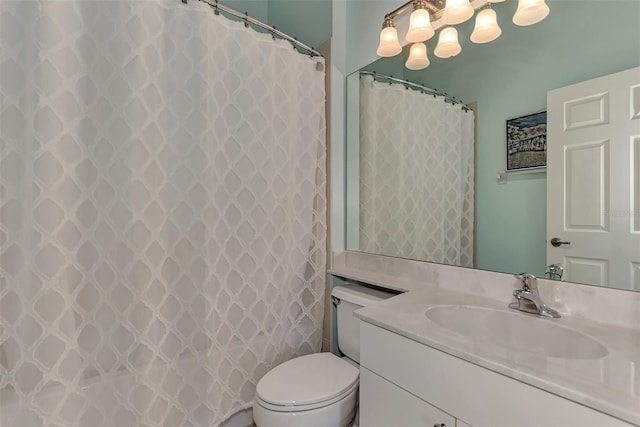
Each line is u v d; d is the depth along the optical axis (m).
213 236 1.38
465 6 1.27
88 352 1.10
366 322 1.02
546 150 1.09
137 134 1.18
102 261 1.12
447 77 1.40
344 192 1.86
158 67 1.22
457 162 1.37
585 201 1.00
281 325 1.60
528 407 0.65
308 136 1.70
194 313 1.32
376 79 1.71
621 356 0.72
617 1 0.93
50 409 1.02
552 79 1.07
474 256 1.30
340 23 1.82
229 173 1.43
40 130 0.99
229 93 1.42
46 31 1.00
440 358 0.81
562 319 0.96
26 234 0.98
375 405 1.00
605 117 0.96
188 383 1.30
